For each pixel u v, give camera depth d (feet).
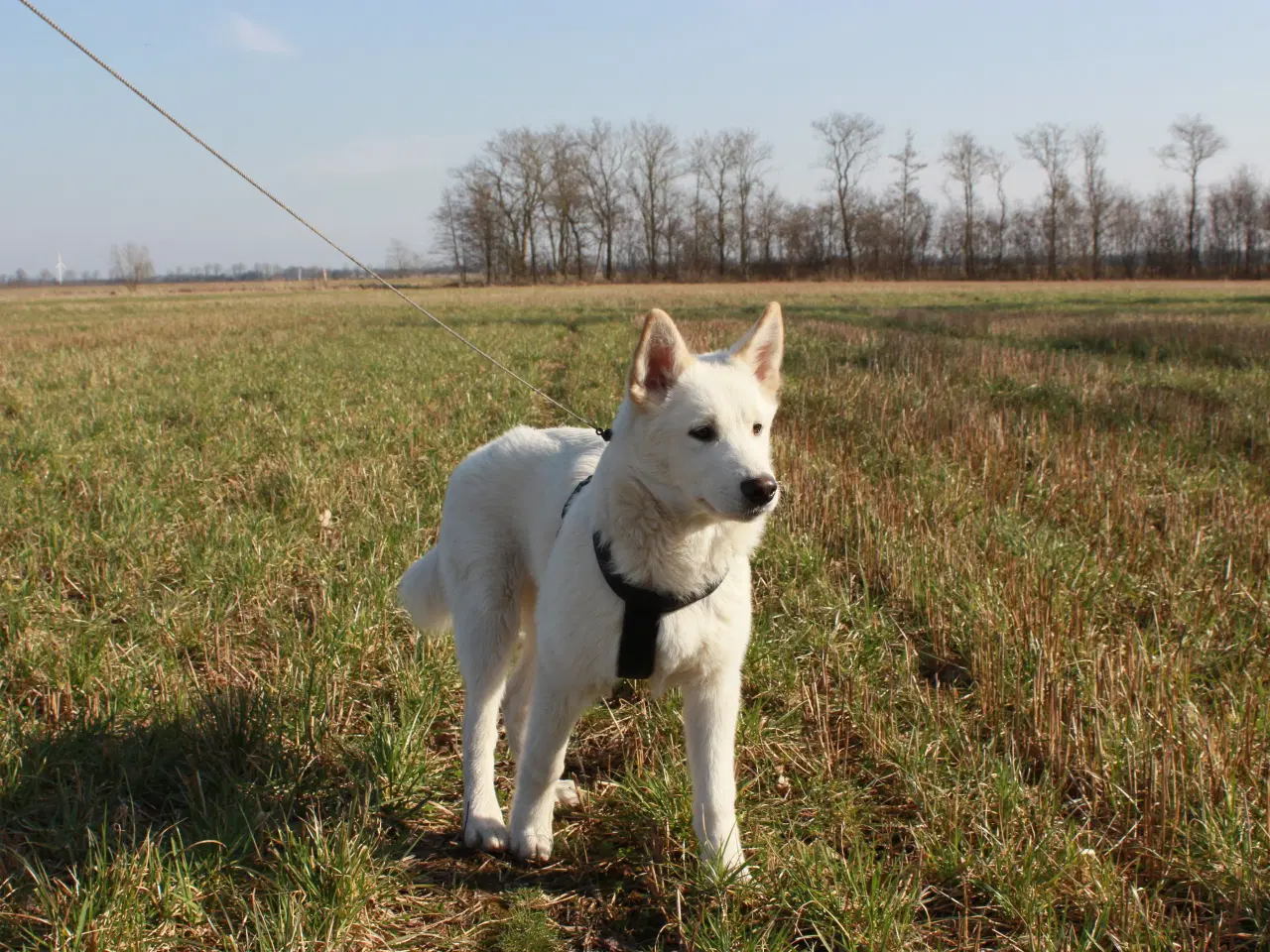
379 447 29.12
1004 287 218.18
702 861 10.20
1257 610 17.07
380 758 12.00
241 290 280.51
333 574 18.26
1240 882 10.07
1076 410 35.76
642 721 13.99
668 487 9.99
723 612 10.40
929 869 10.59
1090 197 312.91
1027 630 15.40
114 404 36.35
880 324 80.84
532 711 10.86
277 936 9.06
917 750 12.57
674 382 10.43
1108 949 9.45
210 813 10.94
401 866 10.57
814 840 11.27
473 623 12.07
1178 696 13.80
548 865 10.92
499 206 298.35
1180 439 29.84
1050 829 10.86
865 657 15.64
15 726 12.41
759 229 321.11
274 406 37.60
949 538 19.70
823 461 26.68
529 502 12.17
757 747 13.06
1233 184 297.74
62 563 18.31
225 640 15.58
